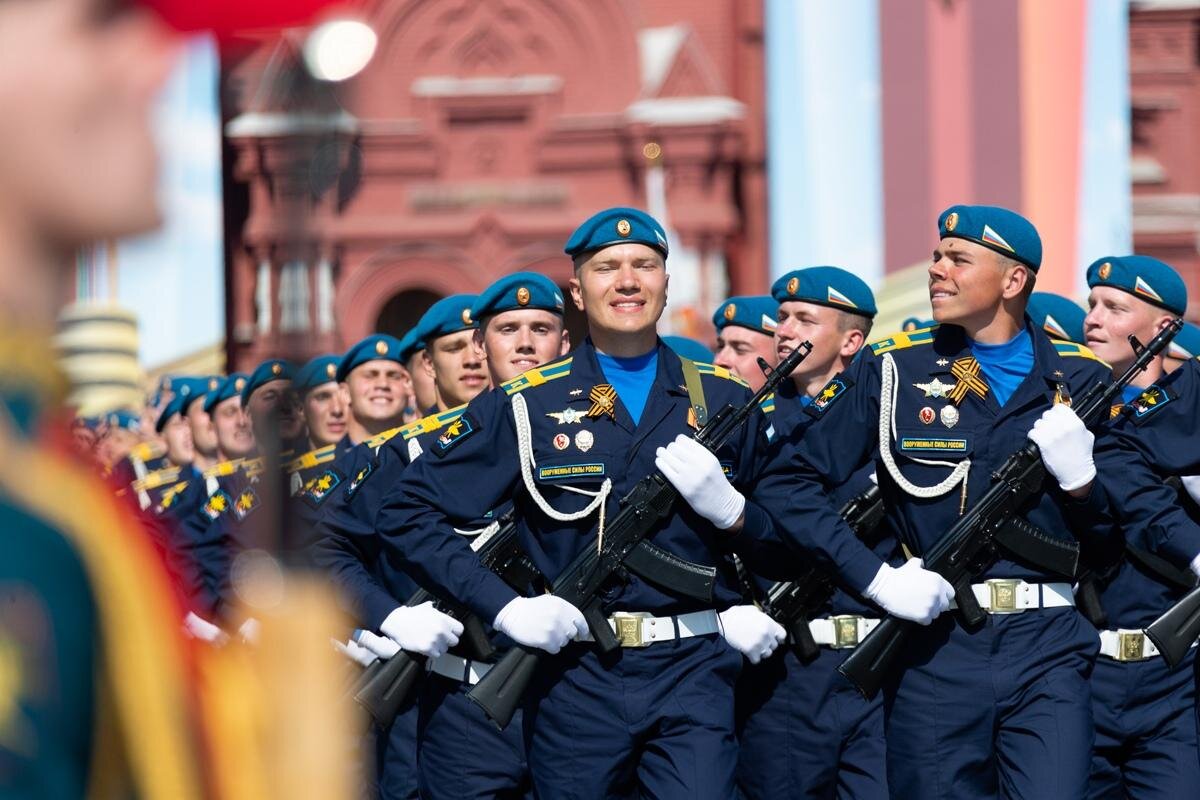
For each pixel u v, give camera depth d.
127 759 2.94
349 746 3.47
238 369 22.95
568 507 12.80
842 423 13.76
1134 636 15.62
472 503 13.11
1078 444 13.48
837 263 51.47
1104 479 14.22
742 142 54.72
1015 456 13.53
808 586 15.06
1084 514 13.80
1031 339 14.19
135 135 2.79
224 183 10.95
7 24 2.73
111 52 2.77
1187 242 50.94
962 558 13.40
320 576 3.30
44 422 2.96
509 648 12.81
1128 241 49.31
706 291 54.81
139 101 2.80
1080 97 49.38
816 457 13.68
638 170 55.69
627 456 12.81
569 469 12.79
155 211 2.82
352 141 55.47
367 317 56.31
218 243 10.75
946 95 50.09
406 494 13.23
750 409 13.02
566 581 12.64
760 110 54.69
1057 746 13.13
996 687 13.27
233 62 2.91
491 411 13.12
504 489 13.11
